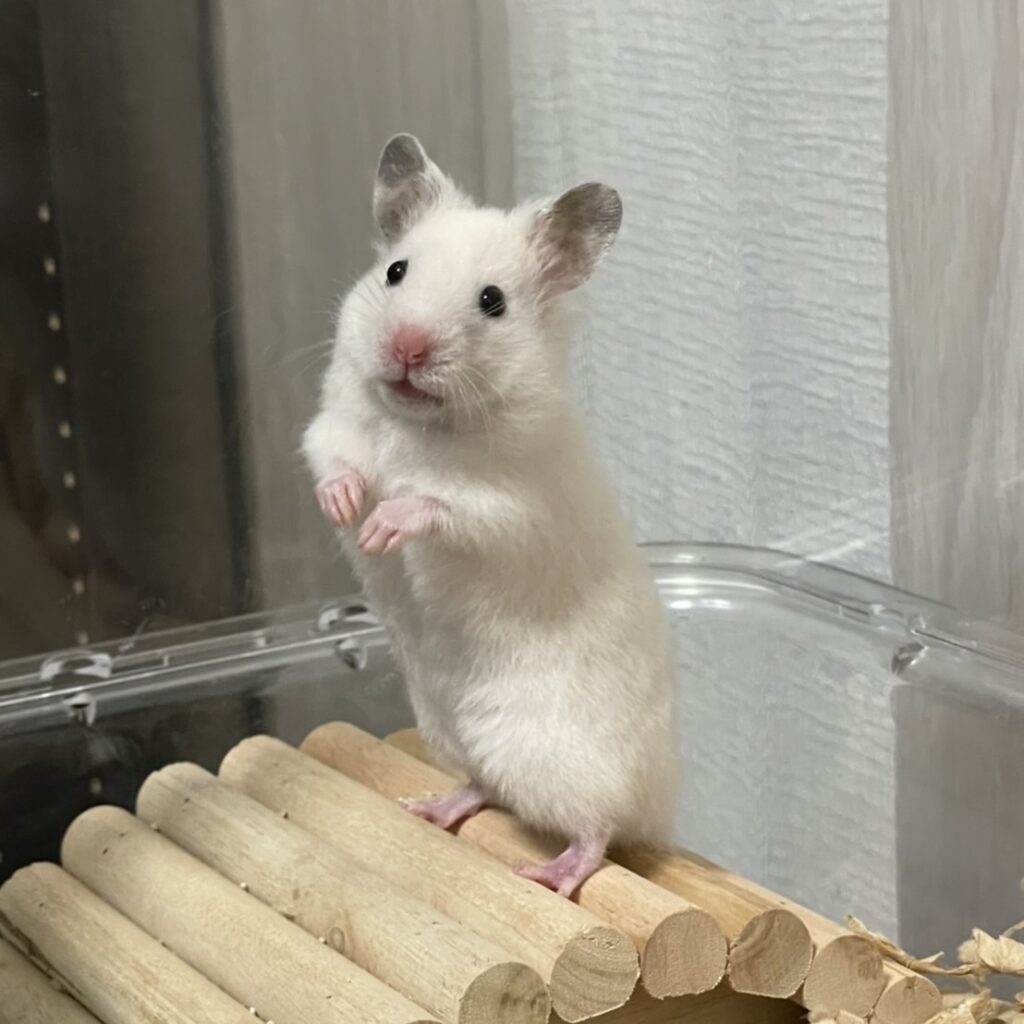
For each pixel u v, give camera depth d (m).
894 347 0.39
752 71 0.42
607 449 0.45
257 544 0.44
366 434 0.29
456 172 0.46
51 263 0.40
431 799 0.31
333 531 0.44
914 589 0.40
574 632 0.28
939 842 0.36
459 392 0.27
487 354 0.27
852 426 0.41
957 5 0.36
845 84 0.39
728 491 0.45
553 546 0.28
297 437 0.44
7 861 0.34
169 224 0.41
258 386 0.43
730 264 0.43
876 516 0.41
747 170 0.42
